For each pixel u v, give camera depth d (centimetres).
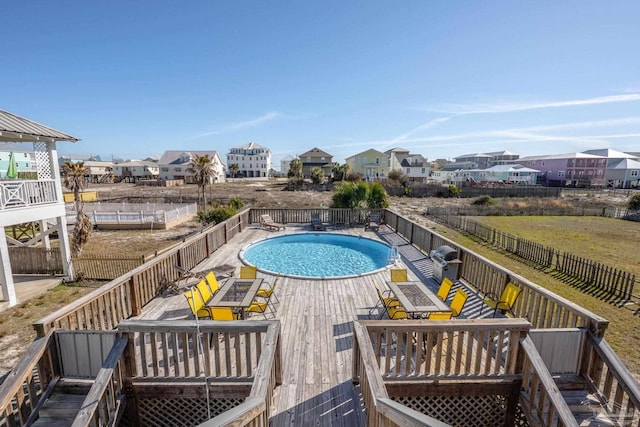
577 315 406
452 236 1625
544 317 473
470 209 2395
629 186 4616
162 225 1816
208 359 374
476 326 363
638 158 5253
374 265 1038
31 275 990
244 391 374
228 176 7181
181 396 378
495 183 4625
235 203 1816
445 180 5572
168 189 4097
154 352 373
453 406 386
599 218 2300
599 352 373
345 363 434
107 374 333
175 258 732
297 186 4075
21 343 609
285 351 462
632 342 600
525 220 2181
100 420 330
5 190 793
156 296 640
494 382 375
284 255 1139
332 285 725
